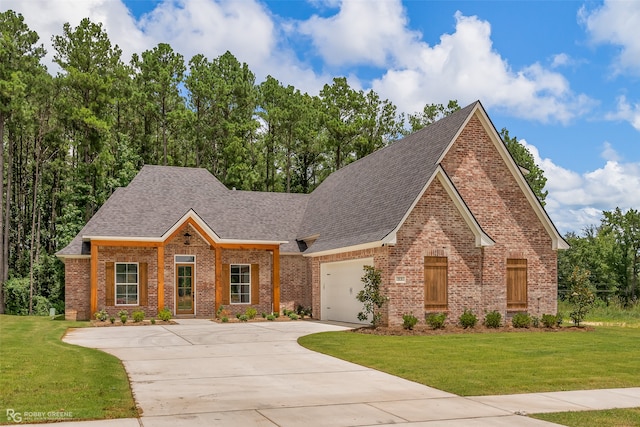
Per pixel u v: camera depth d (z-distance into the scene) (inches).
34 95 1859.0
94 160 1875.0
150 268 1263.5
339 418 392.8
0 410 400.5
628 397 474.0
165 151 2059.5
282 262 1378.0
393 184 1114.7
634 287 2158.0
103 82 1847.9
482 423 383.6
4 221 2114.9
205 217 1349.7
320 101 2346.2
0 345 747.4
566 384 523.5
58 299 1790.1
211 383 518.6
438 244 1005.8
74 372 548.1
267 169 2209.6
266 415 399.5
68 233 1797.5
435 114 2394.2
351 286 1139.3
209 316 1309.1
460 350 723.4
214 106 2114.9
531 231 1099.9
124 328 1041.5
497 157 1101.1
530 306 1082.7
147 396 461.1
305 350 738.2
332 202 1375.5
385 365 615.5
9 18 1822.1
